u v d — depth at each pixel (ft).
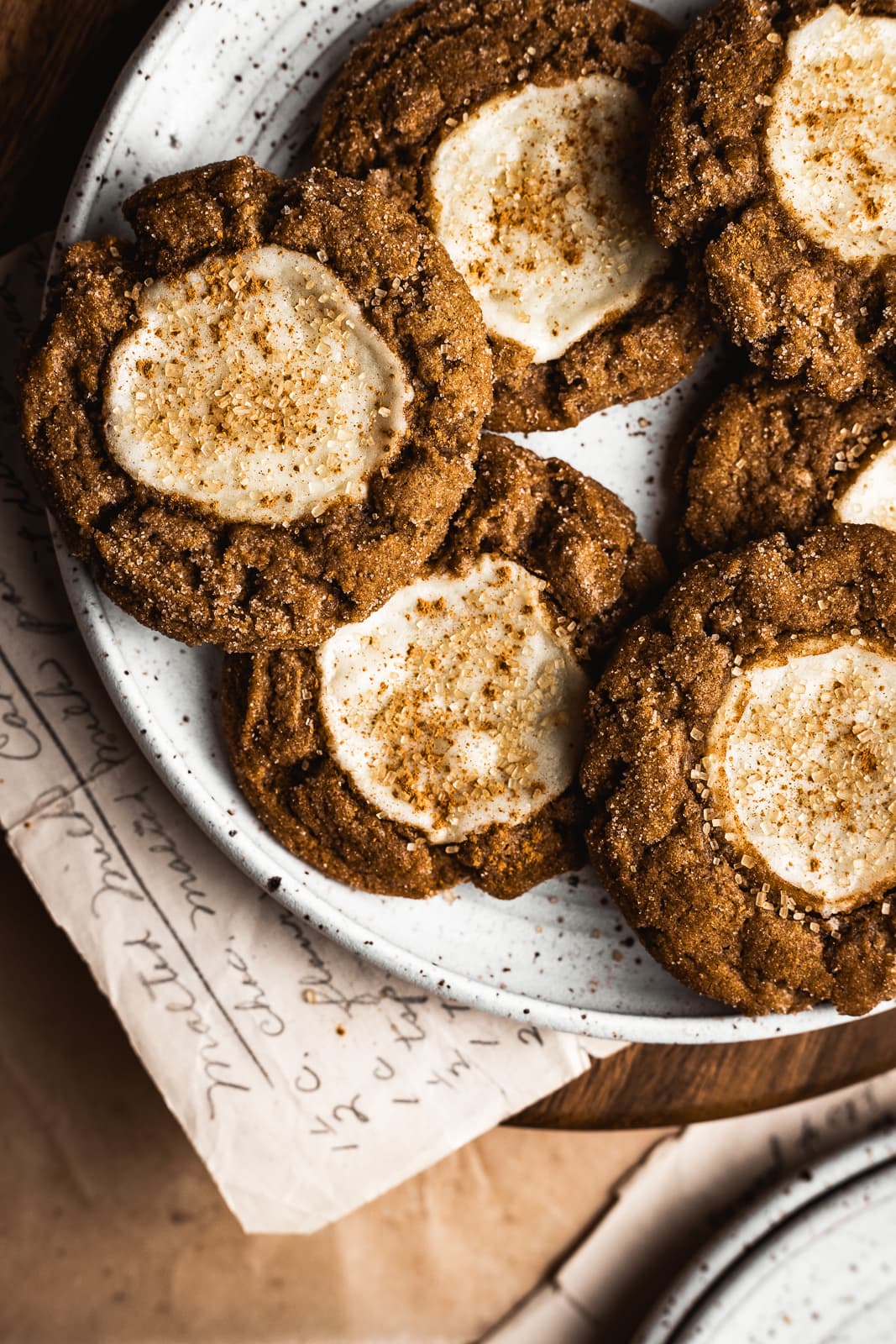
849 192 1.47
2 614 1.60
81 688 1.61
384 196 1.46
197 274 1.45
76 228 1.49
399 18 1.50
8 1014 1.76
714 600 1.49
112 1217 1.78
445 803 1.52
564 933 1.57
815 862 1.50
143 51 1.48
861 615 1.49
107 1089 1.77
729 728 1.49
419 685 1.53
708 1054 1.62
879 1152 1.66
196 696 1.54
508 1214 1.78
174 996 1.63
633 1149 1.78
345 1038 1.63
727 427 1.53
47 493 1.47
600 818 1.49
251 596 1.45
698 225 1.48
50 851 1.62
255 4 1.50
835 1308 1.67
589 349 1.52
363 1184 1.63
